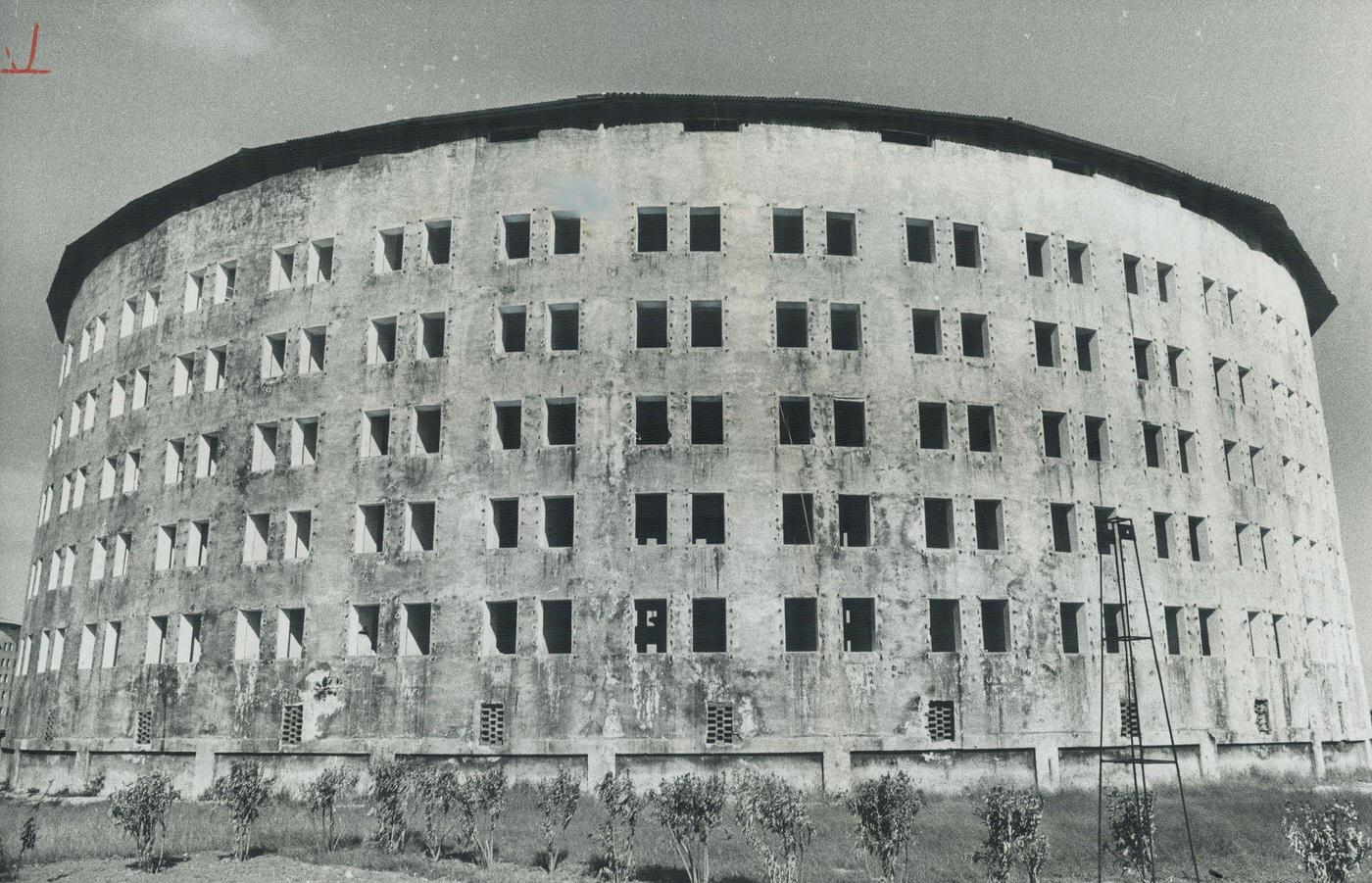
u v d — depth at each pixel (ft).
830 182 123.44
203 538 132.05
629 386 116.57
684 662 108.99
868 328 119.34
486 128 128.06
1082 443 123.24
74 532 149.38
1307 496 152.35
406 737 111.45
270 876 71.31
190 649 128.26
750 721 107.76
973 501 117.08
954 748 109.81
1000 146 129.39
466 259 123.65
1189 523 129.80
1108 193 134.21
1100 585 108.99
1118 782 114.32
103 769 127.85
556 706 109.19
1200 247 142.10
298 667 117.29
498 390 118.73
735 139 124.06
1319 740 135.23
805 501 115.34
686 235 120.98
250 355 131.85
